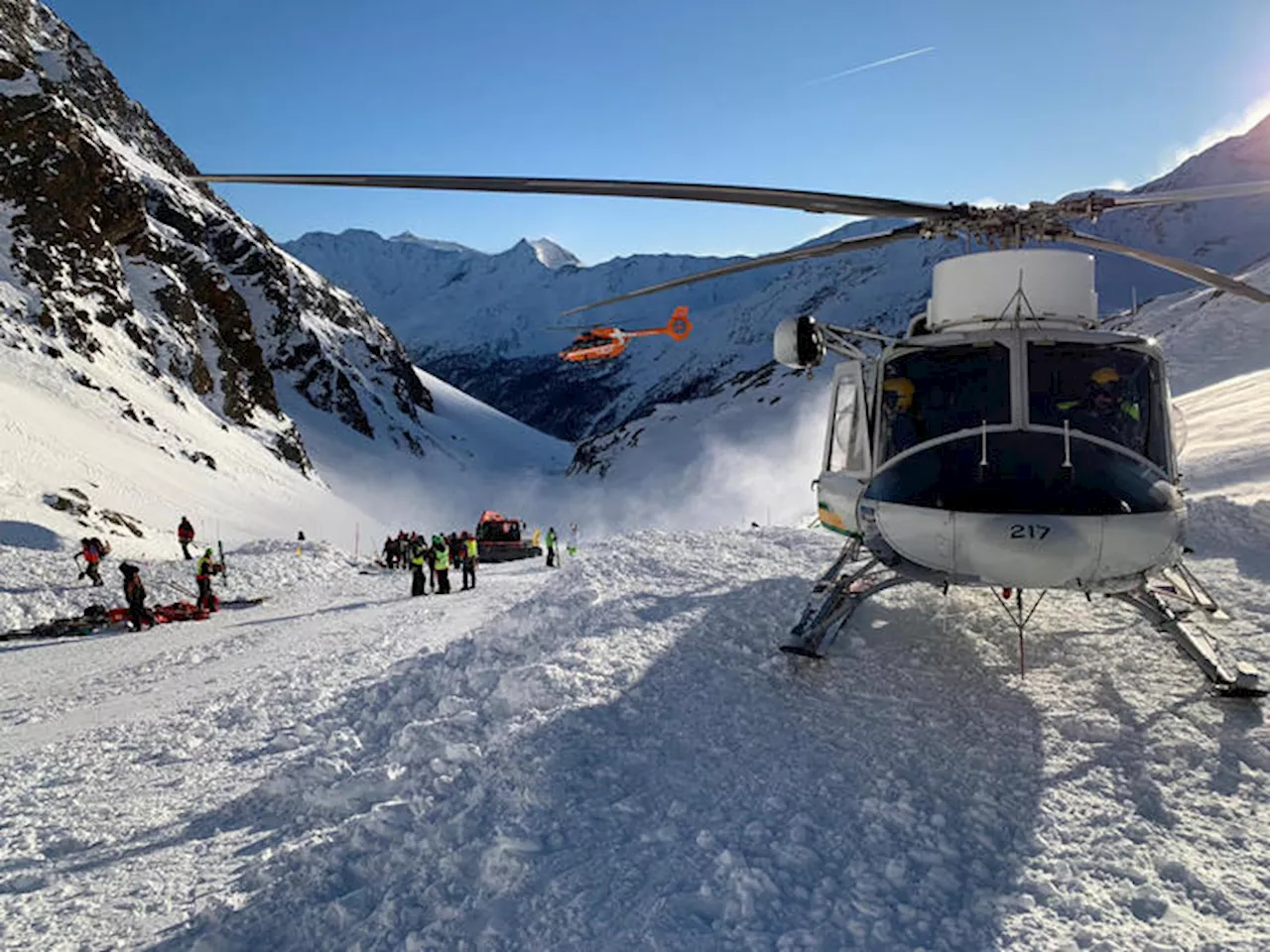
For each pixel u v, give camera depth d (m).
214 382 68.94
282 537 44.97
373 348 146.62
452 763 4.85
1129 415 5.16
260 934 3.50
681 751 4.82
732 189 4.86
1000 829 3.94
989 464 4.98
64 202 58.22
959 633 6.62
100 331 56.66
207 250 109.31
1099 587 4.89
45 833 4.94
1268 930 3.14
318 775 5.29
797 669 5.89
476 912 3.41
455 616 13.65
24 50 110.94
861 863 3.60
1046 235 5.60
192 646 13.44
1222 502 9.07
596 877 3.59
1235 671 5.23
